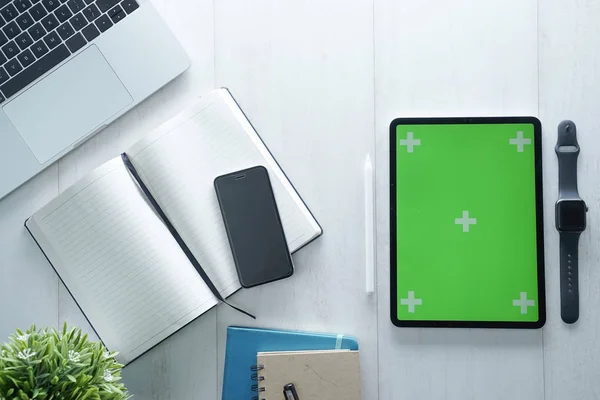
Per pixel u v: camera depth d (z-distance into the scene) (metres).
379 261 0.85
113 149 0.86
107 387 0.71
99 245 0.82
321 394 0.81
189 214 0.82
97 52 0.83
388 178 0.85
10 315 0.85
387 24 0.86
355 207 0.85
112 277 0.81
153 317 0.81
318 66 0.86
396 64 0.85
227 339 0.83
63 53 0.83
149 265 0.81
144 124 0.86
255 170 0.82
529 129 0.84
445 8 0.85
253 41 0.86
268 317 0.85
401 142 0.84
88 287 0.82
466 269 0.83
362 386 0.84
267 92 0.86
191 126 0.82
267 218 0.82
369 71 0.86
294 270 0.85
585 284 0.84
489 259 0.83
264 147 0.83
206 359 0.85
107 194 0.81
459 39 0.85
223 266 0.82
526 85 0.85
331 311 0.84
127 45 0.83
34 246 0.85
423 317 0.83
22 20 0.83
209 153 0.82
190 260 0.82
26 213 0.86
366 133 0.85
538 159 0.83
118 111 0.83
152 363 0.85
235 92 0.86
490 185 0.84
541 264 0.83
